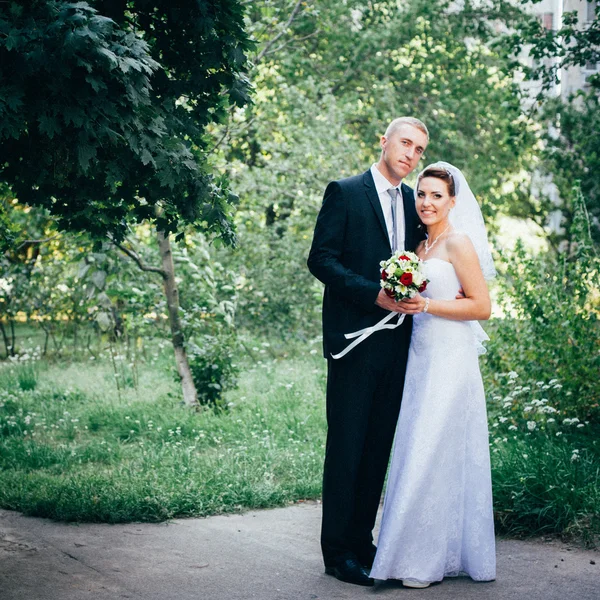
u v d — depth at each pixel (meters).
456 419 3.89
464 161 17.78
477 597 3.63
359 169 14.38
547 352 7.05
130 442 7.38
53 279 13.06
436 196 4.00
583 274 7.39
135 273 10.39
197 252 9.98
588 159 11.71
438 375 3.93
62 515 4.95
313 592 3.73
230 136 10.16
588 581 3.78
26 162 4.05
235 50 4.25
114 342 12.54
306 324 14.01
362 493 4.12
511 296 7.43
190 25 4.21
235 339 9.12
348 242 4.05
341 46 17.45
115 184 4.29
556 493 4.63
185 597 3.65
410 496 3.80
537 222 17.89
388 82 17.62
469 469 3.93
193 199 4.39
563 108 12.25
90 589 3.74
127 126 3.77
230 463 6.07
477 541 3.87
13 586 3.77
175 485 5.50
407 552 3.79
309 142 13.89
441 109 17.98
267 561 4.20
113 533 4.70
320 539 4.43
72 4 3.41
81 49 3.28
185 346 8.55
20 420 7.96
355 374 3.99
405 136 4.02
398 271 3.76
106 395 9.53
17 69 3.34
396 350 4.06
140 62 3.62
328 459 4.03
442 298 3.98
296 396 8.70
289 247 14.08
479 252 4.19
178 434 7.18
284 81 15.94
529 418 6.84
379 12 17.89
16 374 11.06
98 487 5.43
